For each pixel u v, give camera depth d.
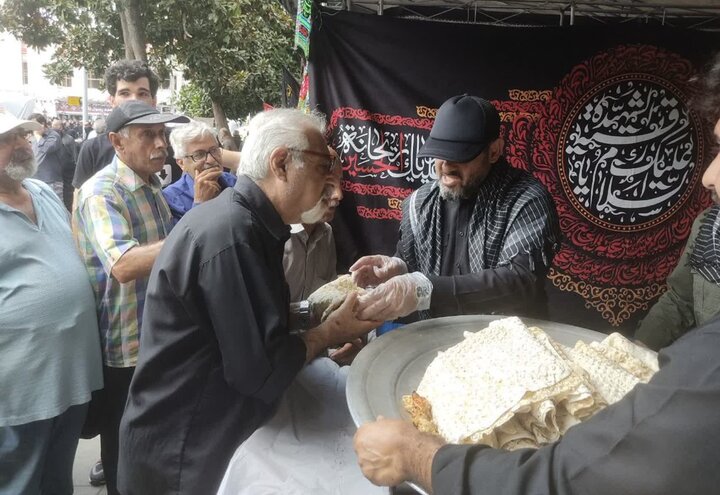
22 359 1.64
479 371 0.92
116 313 1.84
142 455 1.15
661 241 3.21
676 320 1.58
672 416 0.54
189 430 1.12
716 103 0.69
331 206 1.18
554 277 3.29
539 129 3.07
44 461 1.79
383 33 2.90
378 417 0.84
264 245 1.09
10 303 1.62
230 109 8.67
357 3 3.17
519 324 1.04
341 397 1.17
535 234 1.44
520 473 0.62
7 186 1.69
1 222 1.64
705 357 0.55
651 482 0.54
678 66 2.99
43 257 1.71
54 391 1.69
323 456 0.97
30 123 1.64
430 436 0.76
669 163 3.11
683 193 3.14
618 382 0.93
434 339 1.22
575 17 3.42
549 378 0.85
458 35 2.91
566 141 3.09
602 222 3.19
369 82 2.94
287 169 1.08
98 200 1.76
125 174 1.86
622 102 3.04
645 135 3.07
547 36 2.95
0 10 6.82
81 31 6.97
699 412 0.52
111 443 2.01
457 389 0.90
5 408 1.64
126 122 1.79
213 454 1.12
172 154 2.91
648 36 2.96
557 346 1.03
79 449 2.60
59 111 21.94
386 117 2.97
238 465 0.95
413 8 3.30
